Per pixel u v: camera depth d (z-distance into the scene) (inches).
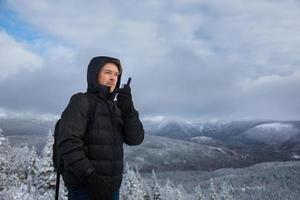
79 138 172.9
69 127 172.9
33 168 1574.8
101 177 170.2
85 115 176.1
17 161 1918.1
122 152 186.1
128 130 190.2
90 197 171.0
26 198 1078.4
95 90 182.5
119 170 180.7
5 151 1921.8
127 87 190.2
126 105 189.2
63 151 169.8
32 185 1274.6
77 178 171.3
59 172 179.8
